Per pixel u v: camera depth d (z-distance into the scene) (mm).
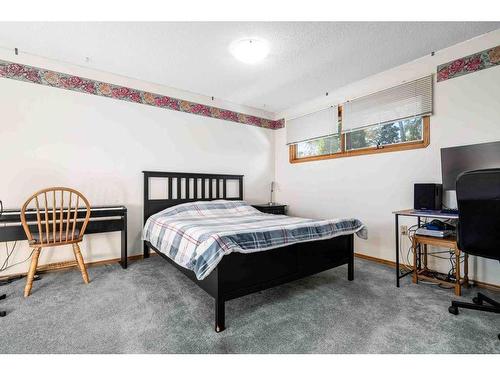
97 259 2982
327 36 2277
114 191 3115
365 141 3322
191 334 1565
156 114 3418
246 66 2881
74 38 2334
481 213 1569
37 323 1672
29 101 2646
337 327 1644
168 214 3062
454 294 2139
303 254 2115
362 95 3229
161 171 3439
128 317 1762
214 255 1553
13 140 2572
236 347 1440
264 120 4543
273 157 4660
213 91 3666
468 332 1575
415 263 2389
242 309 1893
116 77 3129
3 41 2398
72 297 2074
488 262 2264
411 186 2789
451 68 2480
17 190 2582
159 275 2605
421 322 1696
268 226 2109
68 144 2838
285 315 1802
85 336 1531
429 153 2645
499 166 2008
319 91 3625
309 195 4012
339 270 2779
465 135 2396
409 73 2781
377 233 3104
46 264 2703
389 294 2146
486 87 2277
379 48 2492
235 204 3537
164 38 2322
